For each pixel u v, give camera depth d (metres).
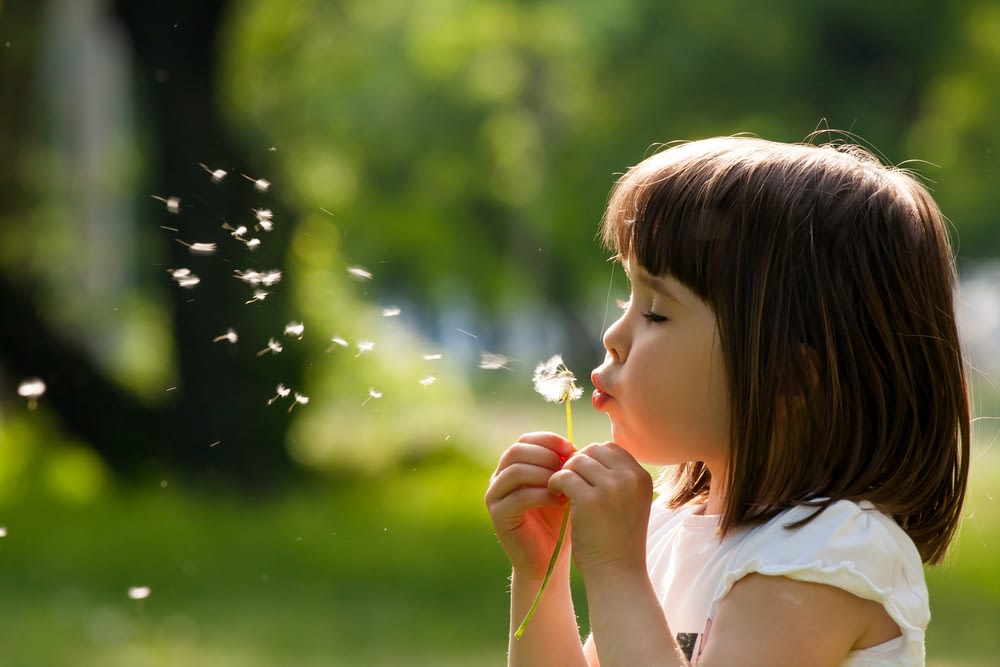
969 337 3.41
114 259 25.30
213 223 16.03
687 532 3.04
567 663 3.17
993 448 23.66
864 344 2.85
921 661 2.76
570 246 37.09
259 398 17.09
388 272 42.66
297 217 16.45
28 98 18.89
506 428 23.78
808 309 2.83
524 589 3.20
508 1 32.22
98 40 27.44
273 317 16.59
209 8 16.59
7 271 17.67
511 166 37.78
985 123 30.12
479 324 46.53
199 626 10.73
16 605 11.56
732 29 29.17
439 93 36.03
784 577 2.70
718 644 2.73
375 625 10.79
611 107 31.47
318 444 18.45
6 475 17.64
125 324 21.53
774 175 2.91
